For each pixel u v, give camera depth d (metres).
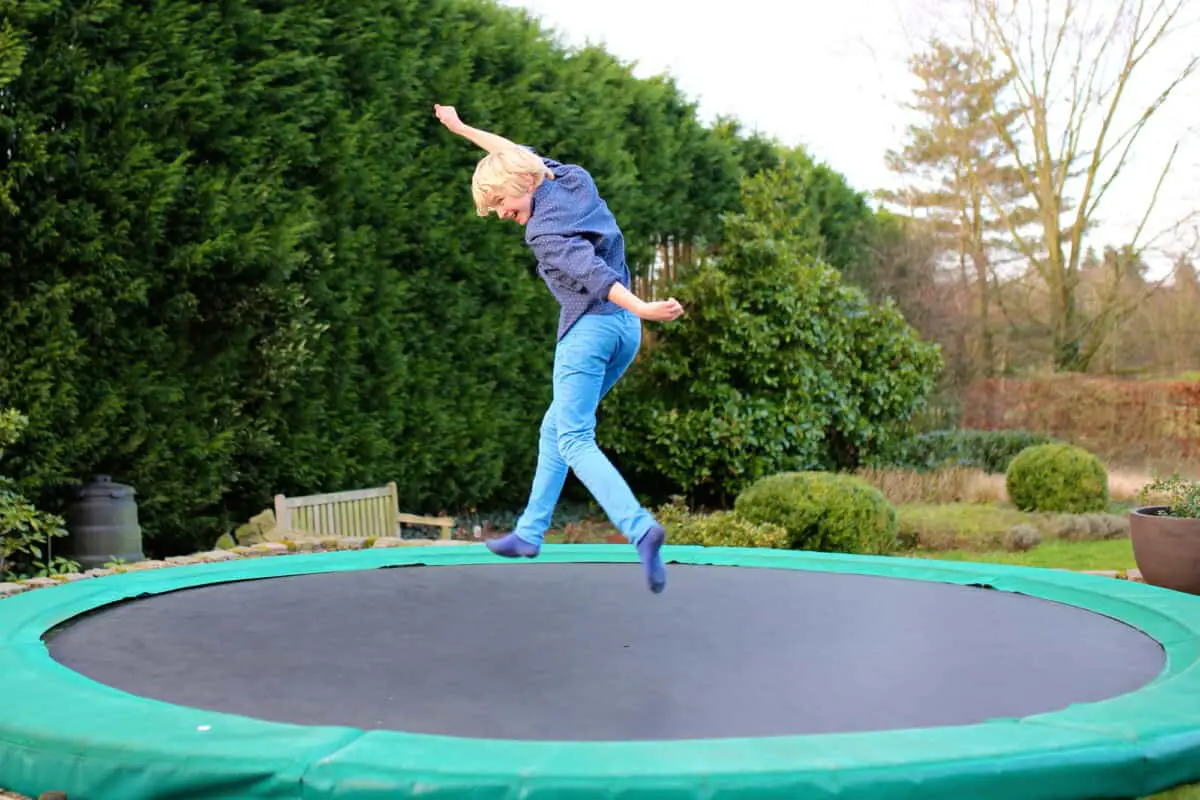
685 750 1.37
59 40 4.57
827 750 1.38
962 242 15.00
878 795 1.31
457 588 3.10
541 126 7.39
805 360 8.41
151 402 5.05
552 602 2.83
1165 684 1.78
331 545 5.04
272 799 1.34
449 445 6.93
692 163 9.21
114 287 4.74
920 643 2.27
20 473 4.58
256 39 5.46
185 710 1.59
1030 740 1.43
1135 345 14.75
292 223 5.44
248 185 5.27
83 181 4.65
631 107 8.54
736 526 5.42
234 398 5.56
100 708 1.60
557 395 2.46
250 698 1.80
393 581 3.25
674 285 8.70
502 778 1.29
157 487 5.12
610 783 1.28
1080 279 14.81
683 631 2.40
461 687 1.87
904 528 7.29
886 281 14.04
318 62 5.68
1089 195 14.57
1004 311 15.05
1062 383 13.48
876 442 9.57
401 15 6.42
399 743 1.41
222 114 5.20
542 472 2.69
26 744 1.50
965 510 8.46
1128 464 12.77
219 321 5.31
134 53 4.88
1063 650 2.21
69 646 2.26
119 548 4.72
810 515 5.93
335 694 1.82
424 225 6.52
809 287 8.55
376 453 6.21
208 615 2.64
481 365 7.18
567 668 2.01
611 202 7.94
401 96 6.45
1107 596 2.74
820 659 2.10
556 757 1.35
